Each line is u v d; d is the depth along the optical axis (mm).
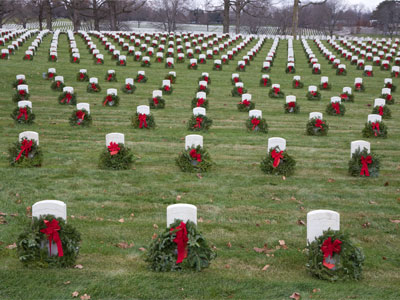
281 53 48500
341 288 7059
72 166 13242
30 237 7289
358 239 9086
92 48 42031
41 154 13203
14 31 55750
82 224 9367
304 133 18703
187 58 41562
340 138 17953
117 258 8000
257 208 10547
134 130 18094
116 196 11023
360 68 39250
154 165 13680
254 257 8219
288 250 8523
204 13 109188
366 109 24609
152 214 10023
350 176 13164
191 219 7594
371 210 10555
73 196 10898
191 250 7441
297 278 7445
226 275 7438
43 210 7551
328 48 52781
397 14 98188
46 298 6656
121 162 13086
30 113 18312
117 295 6777
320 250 7438
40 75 30125
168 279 7215
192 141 13562
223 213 10203
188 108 23203
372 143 17219
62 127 18094
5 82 27328
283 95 27000
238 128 19234
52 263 7438
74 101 22578
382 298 6812
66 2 69000
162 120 20297
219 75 34281
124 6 74438
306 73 37062
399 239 9117
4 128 17531
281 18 100188
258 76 34781
